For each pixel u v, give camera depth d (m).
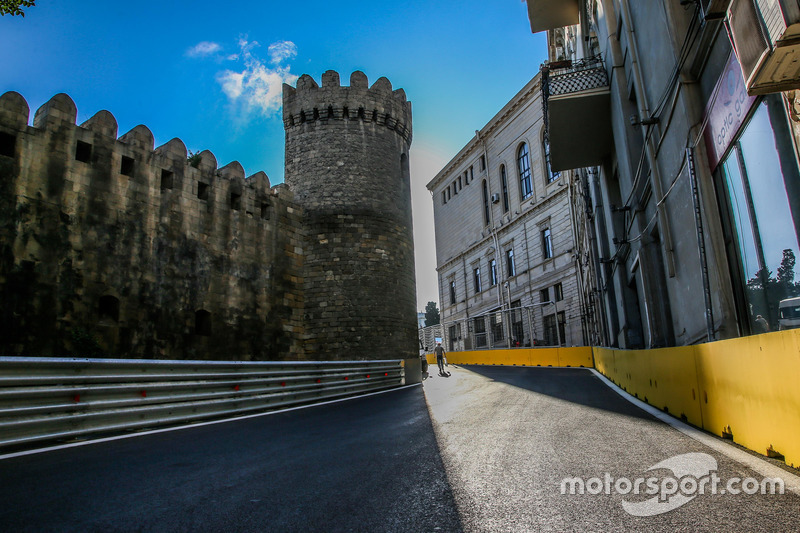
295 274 19.94
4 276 11.49
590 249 22.05
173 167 15.72
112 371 7.71
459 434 6.35
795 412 3.86
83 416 7.07
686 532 2.80
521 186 40.53
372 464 4.84
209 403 9.55
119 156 14.21
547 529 2.93
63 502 3.77
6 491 4.11
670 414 7.21
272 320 18.55
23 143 12.20
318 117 25.53
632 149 12.04
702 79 8.05
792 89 4.74
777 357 4.10
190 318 15.54
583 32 17.61
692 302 9.24
